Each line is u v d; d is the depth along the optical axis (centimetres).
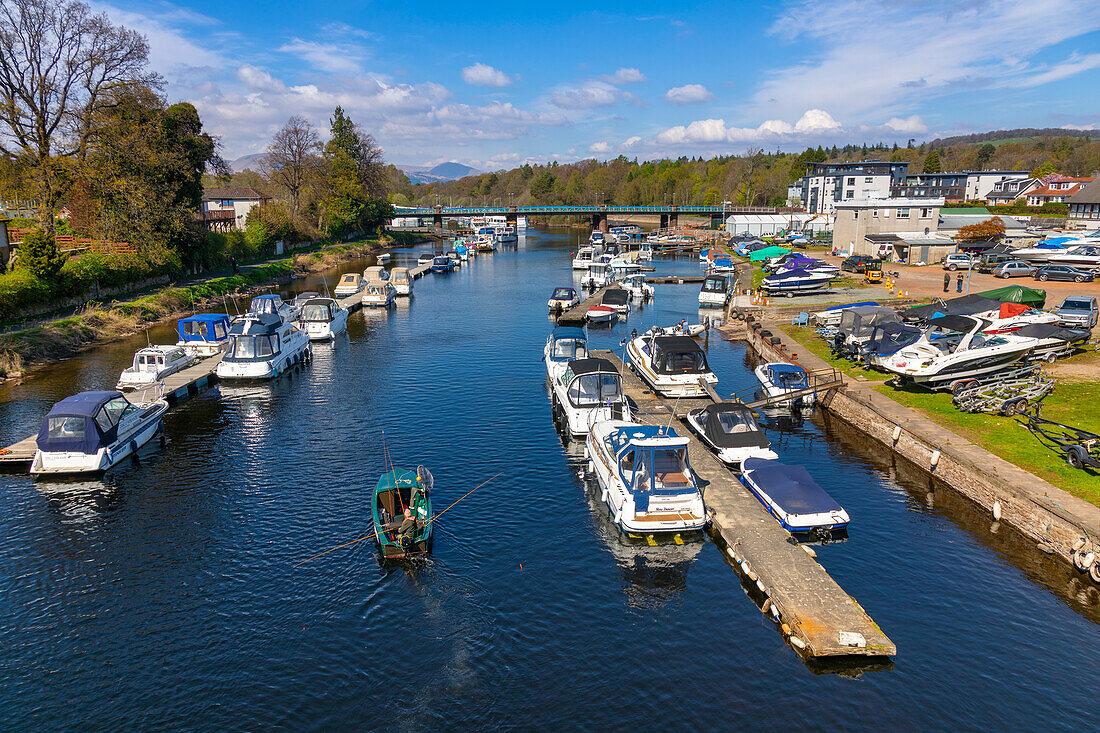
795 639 1716
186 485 2723
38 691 1608
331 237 13338
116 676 1658
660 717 1498
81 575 2095
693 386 3641
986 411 3052
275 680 1636
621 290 6762
